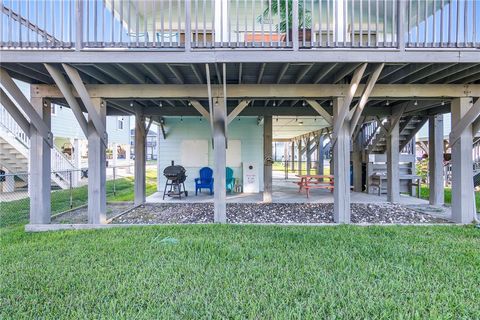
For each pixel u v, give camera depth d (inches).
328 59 168.2
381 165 384.5
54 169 400.2
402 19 169.0
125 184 506.6
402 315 89.3
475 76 200.1
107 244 157.0
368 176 380.2
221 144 208.7
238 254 139.3
